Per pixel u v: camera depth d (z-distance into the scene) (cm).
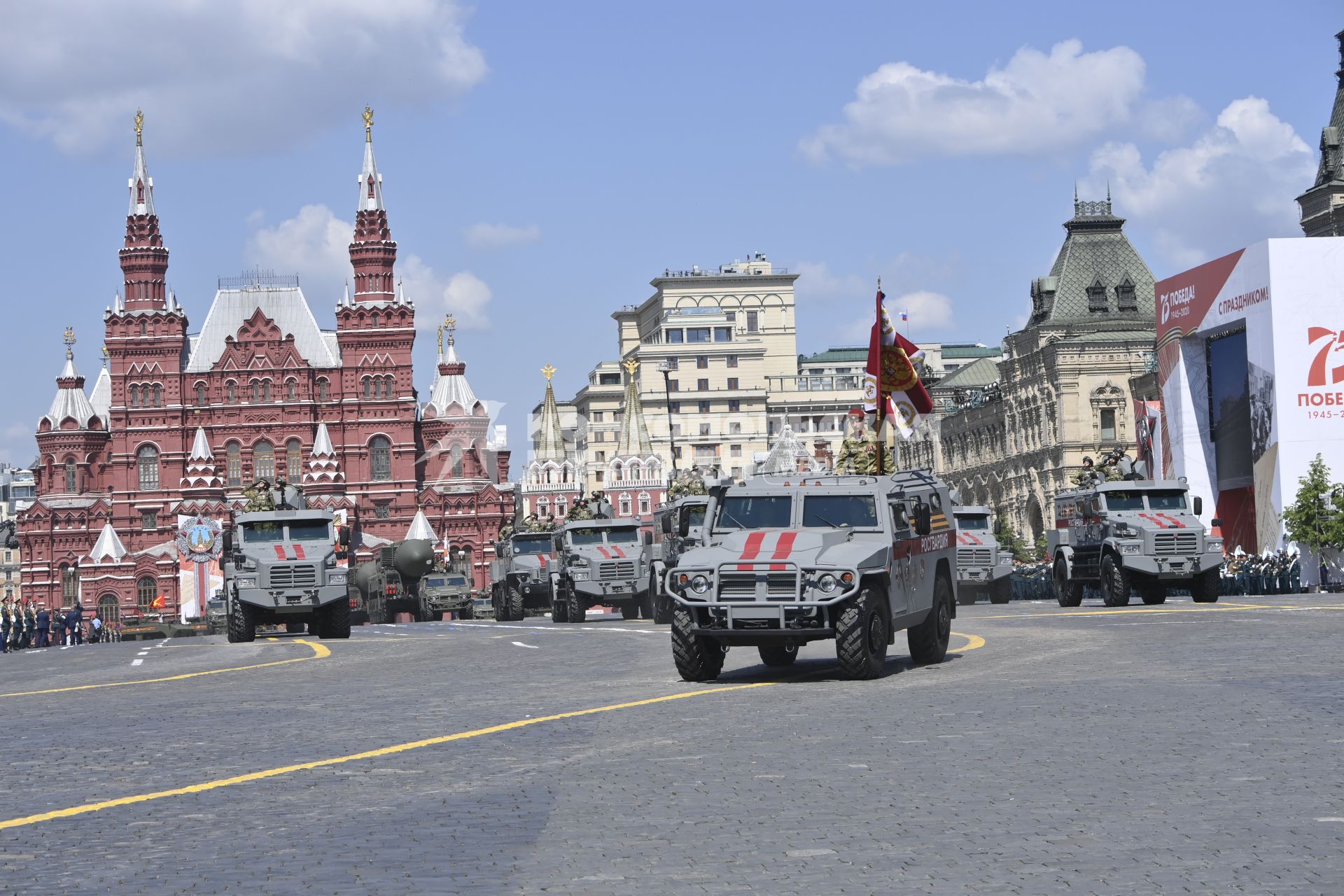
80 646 6762
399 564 9762
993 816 1145
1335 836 1032
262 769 1532
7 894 995
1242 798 1176
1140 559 4288
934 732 1599
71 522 15338
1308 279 6981
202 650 4441
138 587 15050
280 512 4769
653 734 1675
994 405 13488
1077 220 12162
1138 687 1955
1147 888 916
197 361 15675
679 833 1127
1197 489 8050
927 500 2477
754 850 1060
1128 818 1120
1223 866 962
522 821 1194
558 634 4391
